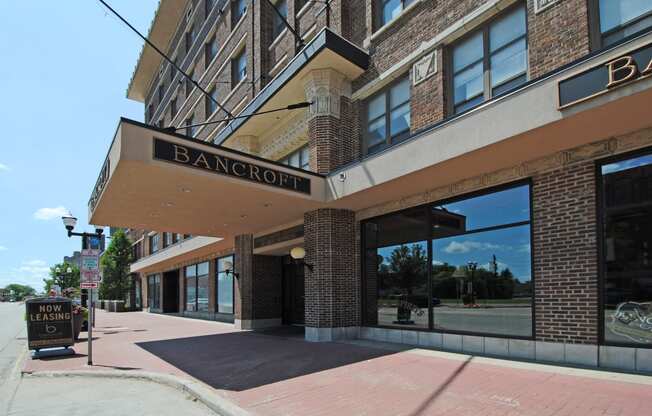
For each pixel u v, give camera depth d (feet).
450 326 33.19
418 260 36.47
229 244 66.69
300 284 56.59
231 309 68.80
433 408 18.34
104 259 137.28
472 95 33.35
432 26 36.70
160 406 21.56
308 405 19.65
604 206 24.97
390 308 38.83
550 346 26.40
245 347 38.24
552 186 27.27
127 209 41.83
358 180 36.14
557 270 26.50
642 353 22.66
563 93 22.44
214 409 20.43
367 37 43.73
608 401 18.08
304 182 38.65
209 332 53.47
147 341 45.93
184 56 97.60
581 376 22.29
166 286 106.63
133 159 28.14
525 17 30.14
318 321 40.34
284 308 58.85
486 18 32.35
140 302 135.64
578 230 25.71
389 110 41.29
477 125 26.81
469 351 31.14
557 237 26.71
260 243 54.80
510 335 28.91
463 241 32.83
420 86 37.17
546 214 27.43
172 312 105.81
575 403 18.06
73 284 215.31
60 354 37.55
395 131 40.40
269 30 61.05
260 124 54.34
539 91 23.58
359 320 41.45
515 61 30.53
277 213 44.09
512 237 29.66
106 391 25.12
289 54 54.75
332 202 39.65
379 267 40.40
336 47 40.73
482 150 26.81
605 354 23.94
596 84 21.15
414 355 30.53
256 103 50.70
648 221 23.18
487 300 30.68
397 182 33.47
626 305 23.56
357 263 42.19
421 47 37.11
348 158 43.60
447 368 25.82
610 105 20.89
